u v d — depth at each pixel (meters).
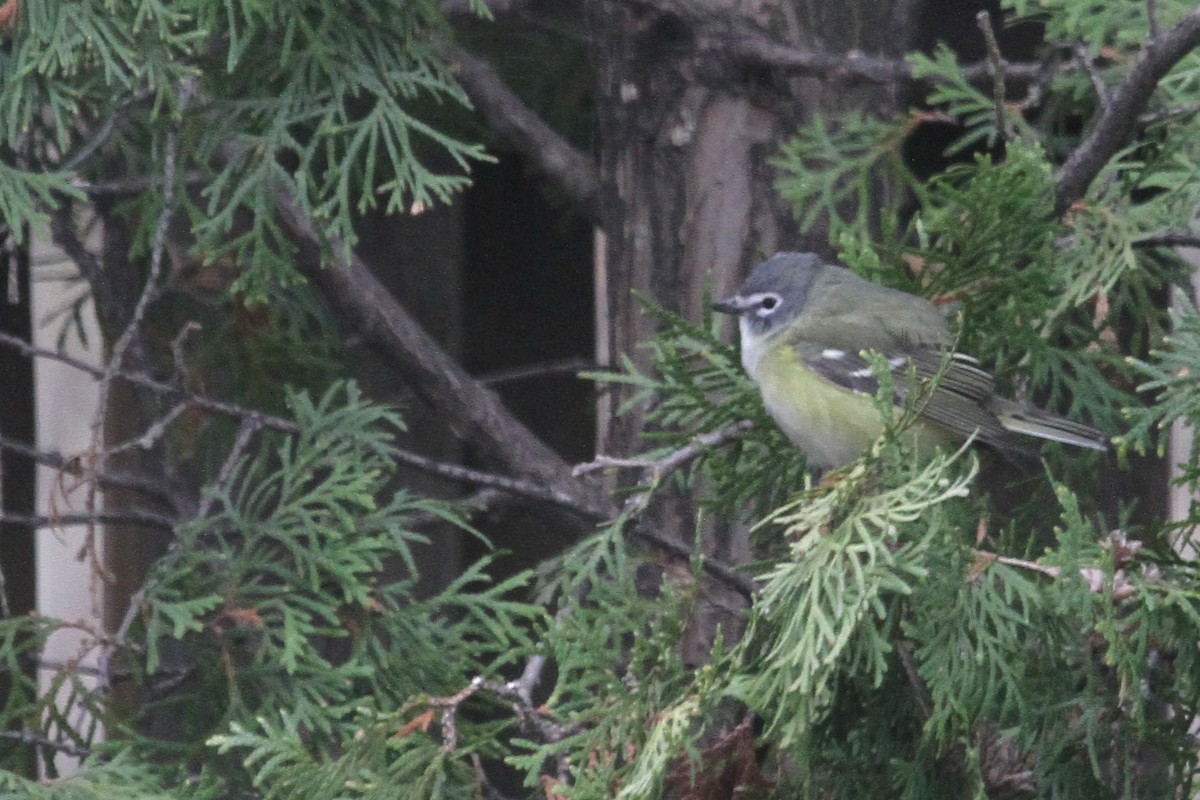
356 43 8.34
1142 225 8.66
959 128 11.52
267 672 7.93
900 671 7.13
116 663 9.21
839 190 9.32
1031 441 9.01
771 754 7.48
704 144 9.41
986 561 6.49
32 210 7.99
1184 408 7.11
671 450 8.32
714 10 9.29
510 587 8.12
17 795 7.04
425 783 6.76
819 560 6.07
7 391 11.33
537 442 10.06
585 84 12.11
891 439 6.21
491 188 12.13
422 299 11.68
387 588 8.28
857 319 8.74
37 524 8.91
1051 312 8.36
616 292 9.76
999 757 7.28
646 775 6.15
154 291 8.90
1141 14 9.12
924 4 11.23
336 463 8.48
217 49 8.77
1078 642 6.89
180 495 9.94
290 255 8.94
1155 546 6.74
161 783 7.81
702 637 9.10
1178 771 6.87
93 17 7.82
